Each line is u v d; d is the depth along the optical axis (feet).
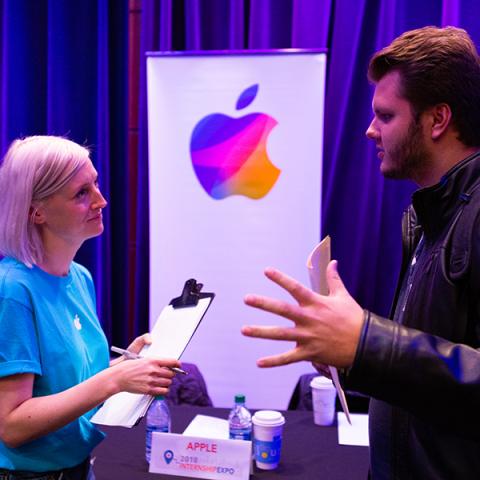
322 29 8.67
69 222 3.96
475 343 2.81
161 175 8.41
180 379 7.57
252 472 4.65
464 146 3.10
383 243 8.95
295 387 8.18
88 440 3.98
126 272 9.70
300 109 8.10
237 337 8.27
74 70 9.38
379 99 3.22
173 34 9.43
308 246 8.19
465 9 8.14
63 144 4.02
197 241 8.36
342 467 4.75
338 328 2.27
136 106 9.75
